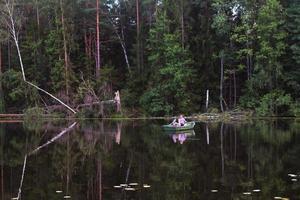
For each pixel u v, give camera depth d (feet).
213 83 166.71
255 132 100.78
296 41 157.38
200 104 165.89
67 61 169.99
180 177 51.11
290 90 159.22
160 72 159.22
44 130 116.47
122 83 181.47
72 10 180.96
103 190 45.47
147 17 185.68
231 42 162.91
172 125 105.91
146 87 170.81
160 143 83.51
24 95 171.53
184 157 65.72
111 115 163.22
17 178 52.49
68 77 168.76
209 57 165.27
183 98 159.22
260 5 160.45
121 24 197.77
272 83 157.07
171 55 158.92
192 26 169.68
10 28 175.94
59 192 44.96
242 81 170.09
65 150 76.33
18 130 116.57
